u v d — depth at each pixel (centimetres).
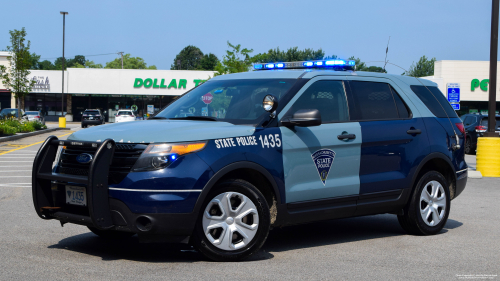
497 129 2030
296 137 507
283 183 497
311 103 533
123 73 5541
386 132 578
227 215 464
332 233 632
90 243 538
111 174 440
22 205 780
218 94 554
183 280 405
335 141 534
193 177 438
